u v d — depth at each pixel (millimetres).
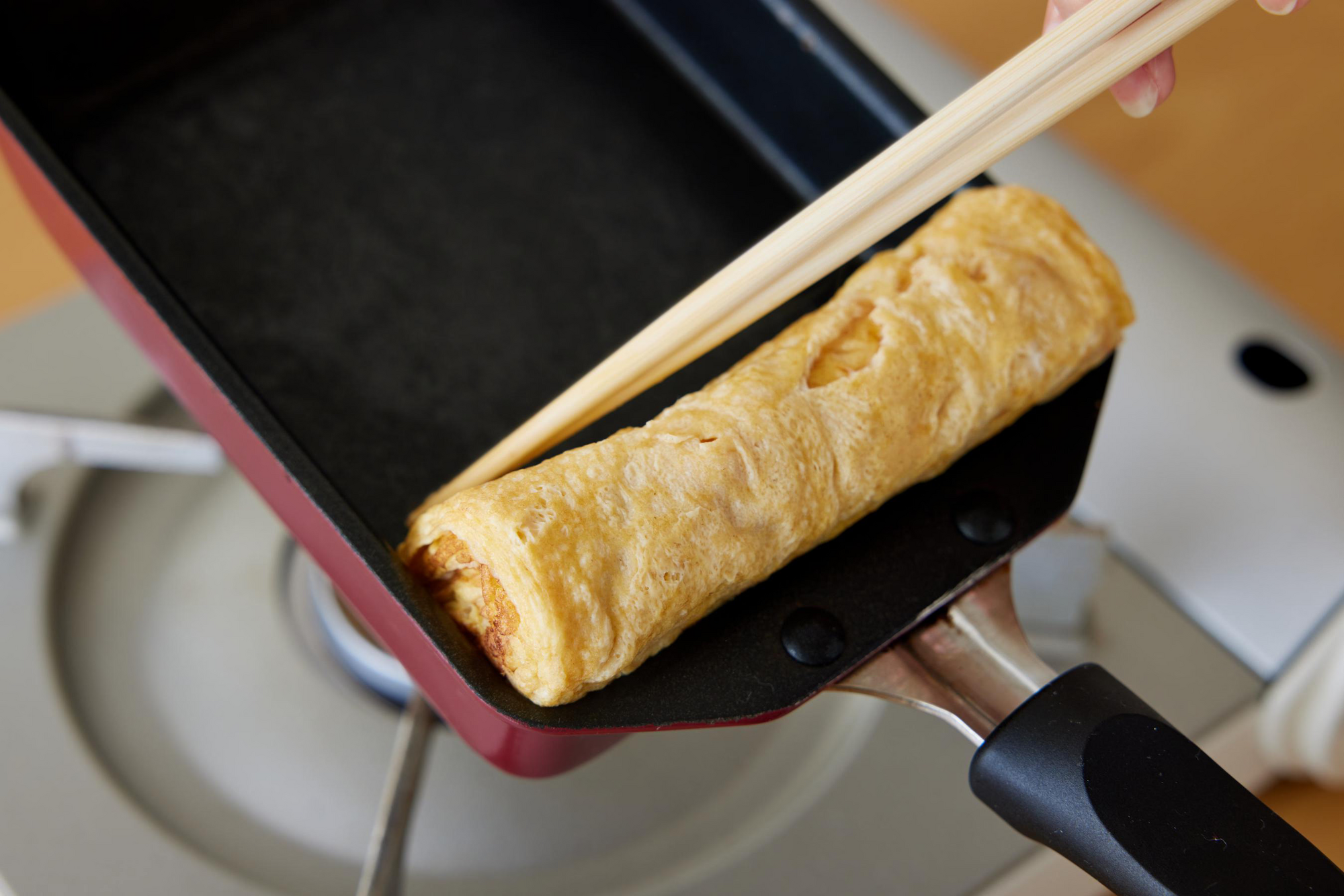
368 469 389
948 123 287
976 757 300
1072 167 502
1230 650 432
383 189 438
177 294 413
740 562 307
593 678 295
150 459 430
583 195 441
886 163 290
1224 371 462
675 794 406
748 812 406
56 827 385
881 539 329
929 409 324
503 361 411
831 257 302
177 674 418
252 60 454
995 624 320
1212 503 445
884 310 331
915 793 405
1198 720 419
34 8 420
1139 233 486
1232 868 281
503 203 438
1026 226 345
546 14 472
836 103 413
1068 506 334
